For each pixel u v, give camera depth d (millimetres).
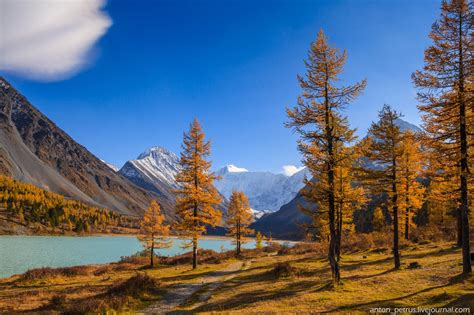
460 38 18984
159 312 18703
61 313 18453
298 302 17484
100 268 44469
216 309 18219
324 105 21109
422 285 18734
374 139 26109
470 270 19172
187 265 46406
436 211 54062
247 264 41094
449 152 18984
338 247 26312
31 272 36156
